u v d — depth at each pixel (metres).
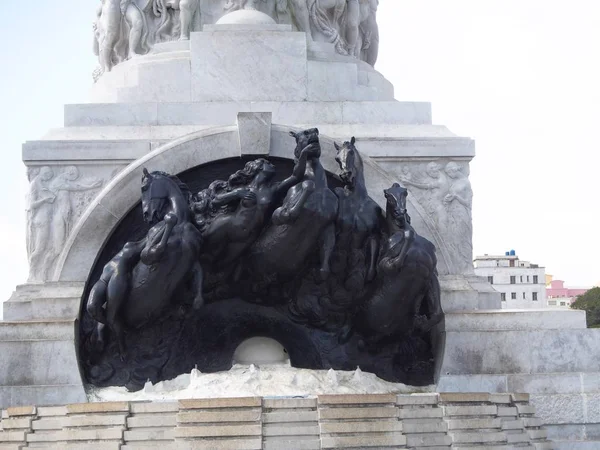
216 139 23.91
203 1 27.69
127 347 22.78
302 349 23.23
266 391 20.61
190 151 23.81
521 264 61.56
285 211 21.88
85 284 23.14
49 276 24.16
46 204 24.31
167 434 18.67
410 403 19.69
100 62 28.83
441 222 25.12
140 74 26.03
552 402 22.94
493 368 23.20
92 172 24.53
